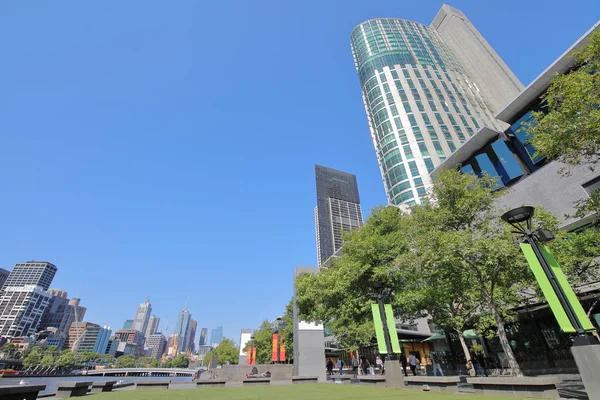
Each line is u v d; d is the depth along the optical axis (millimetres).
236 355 92688
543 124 11812
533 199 23734
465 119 82000
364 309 20078
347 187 184625
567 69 23219
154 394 12109
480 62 113750
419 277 18641
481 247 12750
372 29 114938
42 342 158625
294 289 31000
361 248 20766
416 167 69250
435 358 32875
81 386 11648
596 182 20047
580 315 7090
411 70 94938
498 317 13273
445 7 140625
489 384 9562
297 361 26391
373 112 88500
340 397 10133
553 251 14062
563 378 15078
